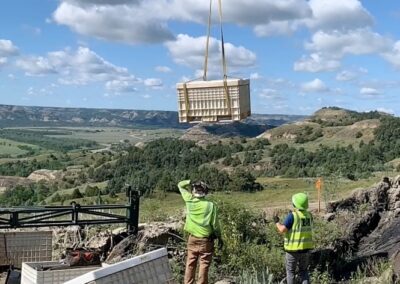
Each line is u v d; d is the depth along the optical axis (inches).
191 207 330.0
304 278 336.5
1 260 300.8
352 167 3988.7
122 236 456.1
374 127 6309.1
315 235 451.2
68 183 5009.8
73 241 453.4
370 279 375.2
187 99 229.0
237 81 222.1
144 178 3597.4
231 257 402.0
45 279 216.1
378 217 512.4
